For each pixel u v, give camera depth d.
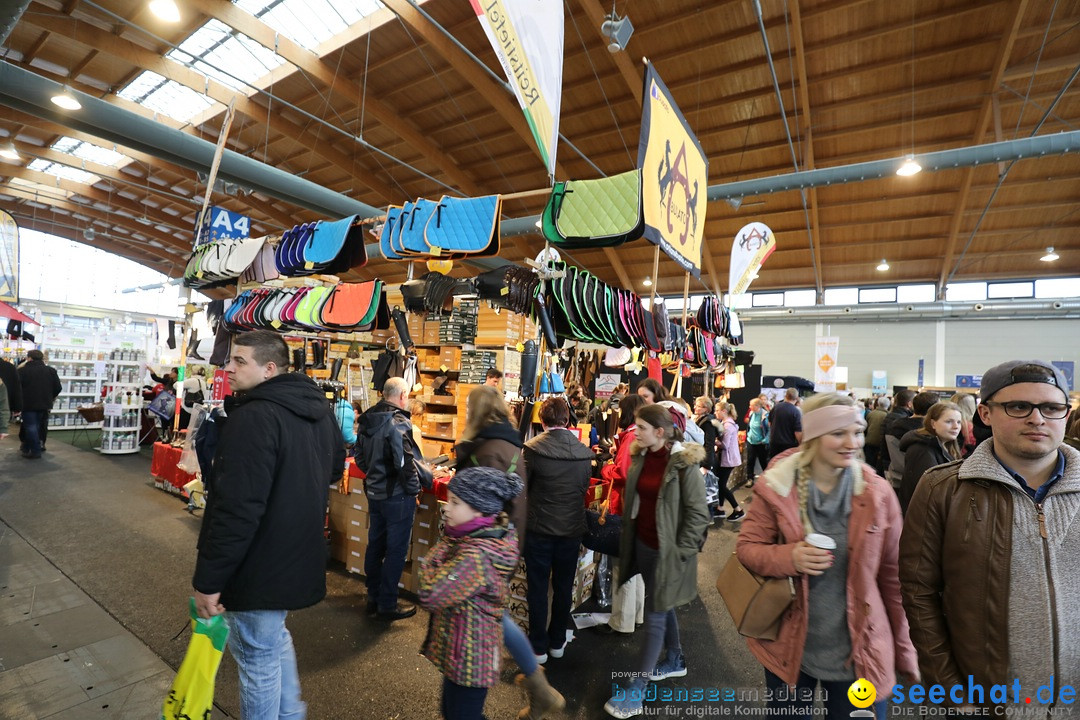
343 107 10.60
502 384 4.61
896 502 1.36
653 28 8.31
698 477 2.09
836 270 14.81
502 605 1.63
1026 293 13.44
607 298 2.90
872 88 9.04
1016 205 11.23
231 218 4.80
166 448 5.34
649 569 2.14
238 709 1.99
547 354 3.24
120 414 7.33
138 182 15.41
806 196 11.62
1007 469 1.18
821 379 11.75
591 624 2.86
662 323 3.50
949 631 1.20
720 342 6.22
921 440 2.57
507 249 15.59
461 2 7.96
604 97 9.88
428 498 3.17
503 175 12.78
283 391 1.63
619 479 2.88
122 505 4.72
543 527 2.35
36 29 8.61
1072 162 9.92
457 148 11.96
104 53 9.25
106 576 3.17
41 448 6.86
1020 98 8.78
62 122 6.48
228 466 1.49
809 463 1.41
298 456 1.60
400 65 9.37
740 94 9.49
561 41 2.33
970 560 1.15
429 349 6.25
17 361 10.72
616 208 2.33
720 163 11.37
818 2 7.66
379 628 2.72
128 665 2.26
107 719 1.92
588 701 2.18
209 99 10.59
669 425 2.15
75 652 2.34
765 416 6.46
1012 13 7.36
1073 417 2.21
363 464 2.84
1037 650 1.07
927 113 9.34
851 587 1.30
